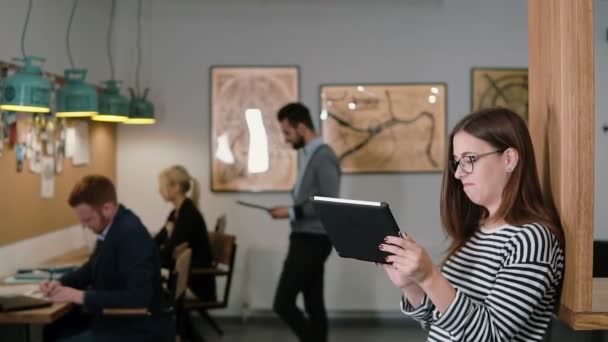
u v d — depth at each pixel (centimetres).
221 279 496
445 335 143
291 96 490
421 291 145
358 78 490
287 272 355
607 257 145
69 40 402
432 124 489
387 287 491
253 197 495
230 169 494
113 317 258
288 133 362
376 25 489
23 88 269
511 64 490
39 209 365
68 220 413
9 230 326
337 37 489
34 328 325
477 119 138
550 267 128
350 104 489
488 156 135
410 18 489
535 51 160
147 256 259
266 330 475
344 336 459
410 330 475
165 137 495
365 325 488
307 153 360
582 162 132
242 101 491
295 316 357
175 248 400
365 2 489
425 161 490
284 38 490
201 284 404
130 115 429
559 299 140
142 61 490
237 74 490
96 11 452
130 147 496
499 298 126
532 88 163
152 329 262
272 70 489
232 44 491
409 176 492
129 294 252
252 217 495
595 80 136
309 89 491
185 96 492
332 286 492
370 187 492
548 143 148
